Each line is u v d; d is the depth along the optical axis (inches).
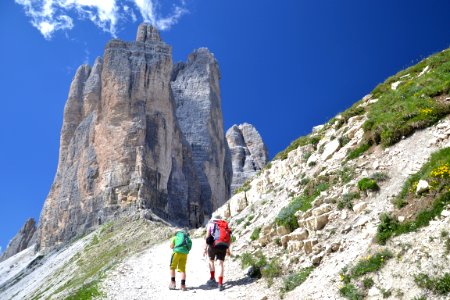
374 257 524.7
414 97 826.8
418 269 470.6
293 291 577.6
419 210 550.9
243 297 620.1
